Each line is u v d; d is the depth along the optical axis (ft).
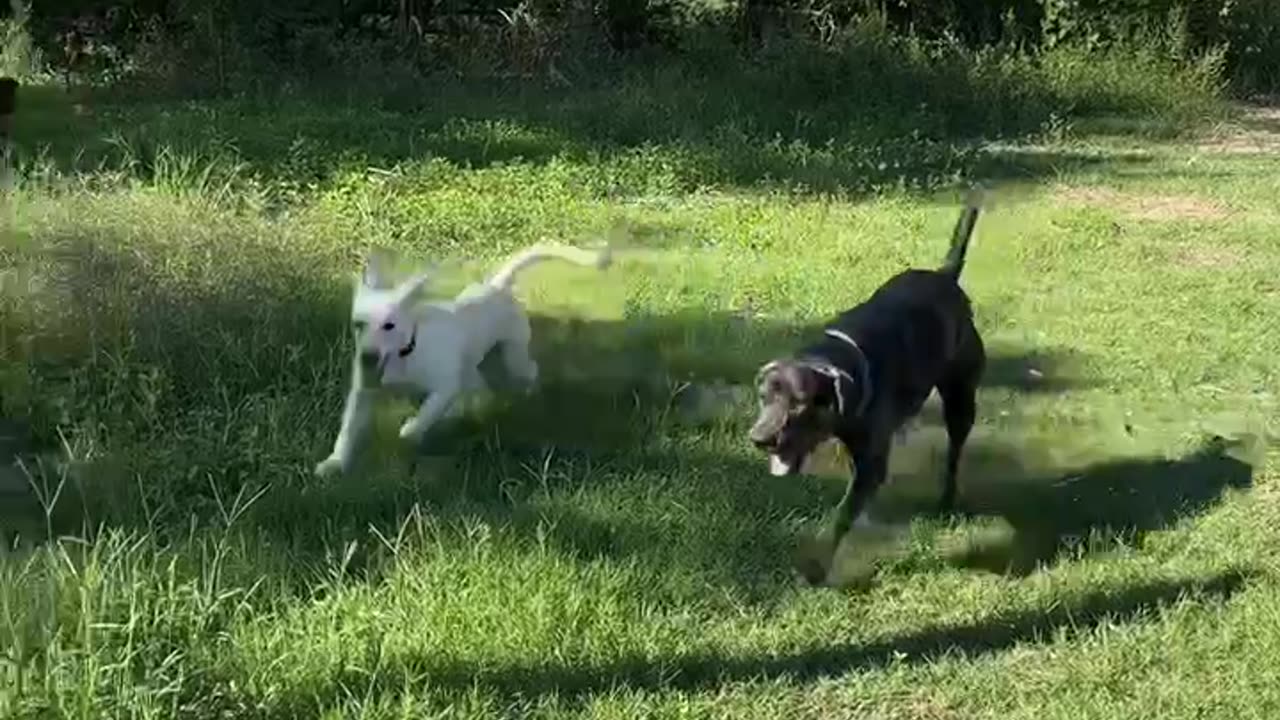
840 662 16.99
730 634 17.46
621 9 63.36
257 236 30.27
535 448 22.56
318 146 43.78
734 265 33.86
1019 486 22.02
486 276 31.32
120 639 15.21
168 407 23.17
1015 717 15.80
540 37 60.39
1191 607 17.94
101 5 60.08
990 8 66.03
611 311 29.76
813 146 50.29
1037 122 56.65
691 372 26.22
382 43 60.13
